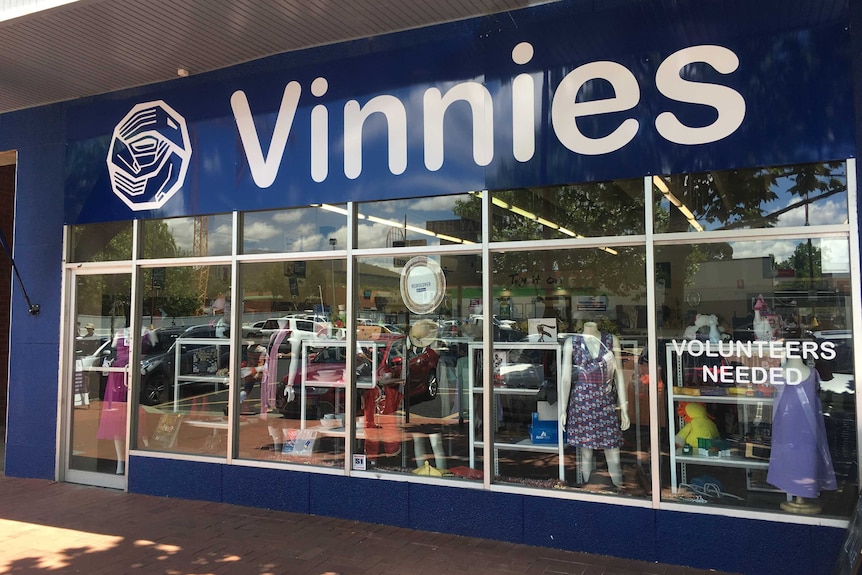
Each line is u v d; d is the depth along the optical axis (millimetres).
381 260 5637
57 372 7012
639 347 4801
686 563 4469
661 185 4707
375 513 5441
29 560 4656
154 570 4465
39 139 7215
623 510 4656
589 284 4953
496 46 5168
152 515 5695
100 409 6828
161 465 6332
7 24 5316
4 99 7074
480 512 5086
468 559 4617
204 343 6328
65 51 5855
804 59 4316
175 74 6418
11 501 6164
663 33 4660
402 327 5559
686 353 4672
